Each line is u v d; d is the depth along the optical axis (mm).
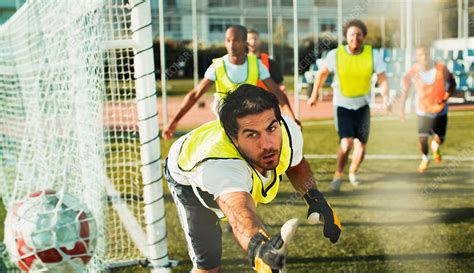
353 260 3926
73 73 2979
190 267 3957
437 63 6539
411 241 4262
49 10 3379
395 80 11984
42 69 3395
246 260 3994
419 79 6500
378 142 8609
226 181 2105
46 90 3195
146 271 3797
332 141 8883
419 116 6551
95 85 2977
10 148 5410
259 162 2129
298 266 3846
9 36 5898
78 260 2361
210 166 2172
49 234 2281
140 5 3535
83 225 2350
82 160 3062
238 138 2109
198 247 2895
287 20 18203
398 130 9555
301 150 2555
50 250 2291
